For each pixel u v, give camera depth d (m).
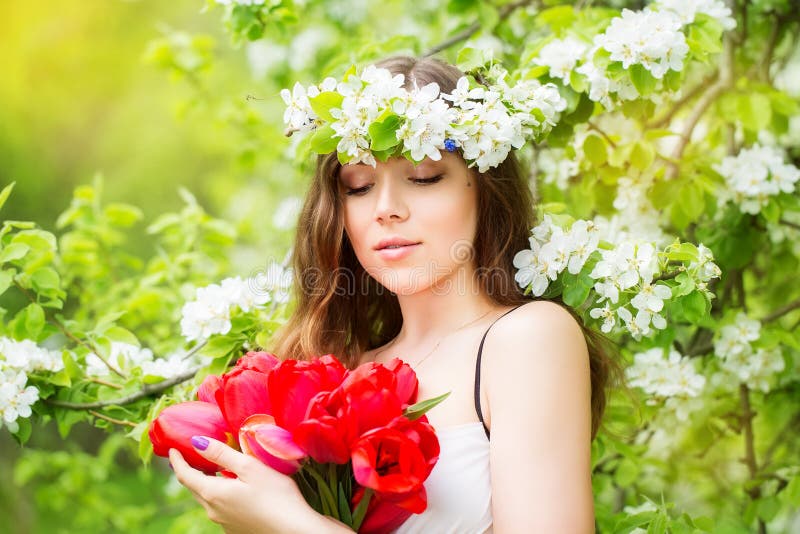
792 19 2.53
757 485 2.39
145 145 8.01
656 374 2.05
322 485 1.28
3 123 7.63
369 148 1.45
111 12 8.05
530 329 1.38
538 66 1.90
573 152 2.10
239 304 1.86
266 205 4.50
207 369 1.87
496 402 1.37
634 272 1.61
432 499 1.36
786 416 2.66
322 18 3.44
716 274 1.62
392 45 2.40
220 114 3.33
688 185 2.07
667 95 2.09
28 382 1.87
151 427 1.37
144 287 2.72
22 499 4.82
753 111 2.21
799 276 2.65
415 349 1.59
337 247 1.66
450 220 1.49
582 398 1.37
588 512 1.30
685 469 2.91
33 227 1.97
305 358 1.75
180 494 3.47
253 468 1.28
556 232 1.62
